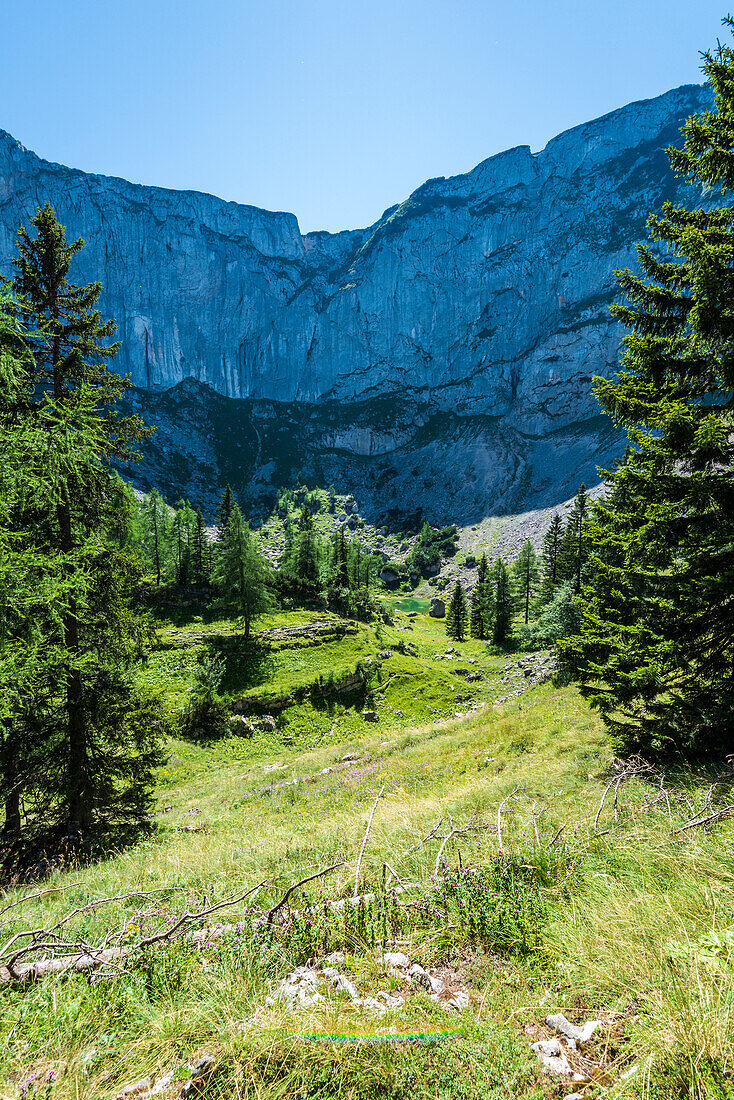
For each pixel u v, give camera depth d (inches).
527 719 650.2
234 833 386.6
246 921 144.4
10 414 327.0
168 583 2305.6
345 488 7613.2
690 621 307.4
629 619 348.5
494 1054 82.2
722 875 130.5
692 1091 69.7
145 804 503.2
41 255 445.1
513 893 141.7
